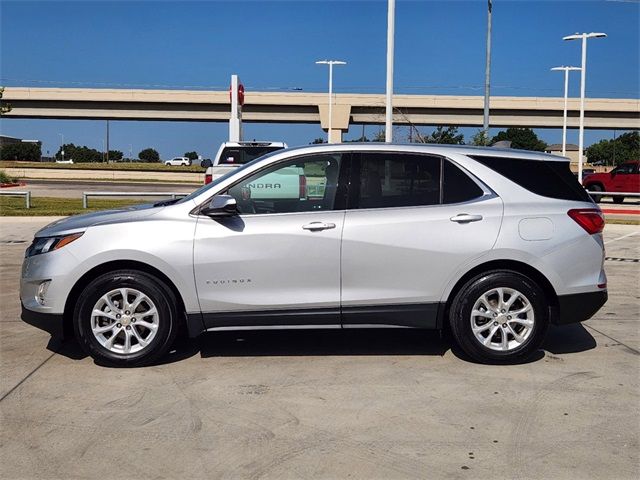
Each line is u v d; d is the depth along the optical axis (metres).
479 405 4.55
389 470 3.60
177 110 59.91
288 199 5.38
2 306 7.56
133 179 57.03
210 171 13.14
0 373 5.18
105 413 4.38
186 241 5.20
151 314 5.27
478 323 5.39
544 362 5.52
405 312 5.34
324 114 57.59
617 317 7.18
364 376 5.15
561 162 5.58
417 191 5.41
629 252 13.05
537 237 5.31
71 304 5.33
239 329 5.33
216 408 4.48
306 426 4.18
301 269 5.24
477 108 58.12
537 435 4.06
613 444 3.93
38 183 43.91
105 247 5.16
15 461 3.70
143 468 3.62
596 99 57.88
